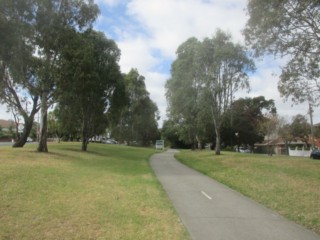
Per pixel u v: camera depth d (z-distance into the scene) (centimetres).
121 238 750
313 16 1970
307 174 1780
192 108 4422
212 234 808
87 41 2692
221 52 3656
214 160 2966
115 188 1336
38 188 1188
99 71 3328
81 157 2652
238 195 1341
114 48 3472
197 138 6512
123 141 8925
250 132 7744
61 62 2500
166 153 5419
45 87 2620
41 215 891
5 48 2331
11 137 8912
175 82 4362
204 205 1139
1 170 1422
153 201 1145
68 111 3728
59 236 748
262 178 1691
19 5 2303
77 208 980
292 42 2114
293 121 7519
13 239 720
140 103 7900
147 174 1920
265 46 2220
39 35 2497
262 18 2141
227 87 3878
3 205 957
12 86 2977
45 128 2730
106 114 3925
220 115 4009
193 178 1859
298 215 995
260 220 948
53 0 2469
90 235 761
